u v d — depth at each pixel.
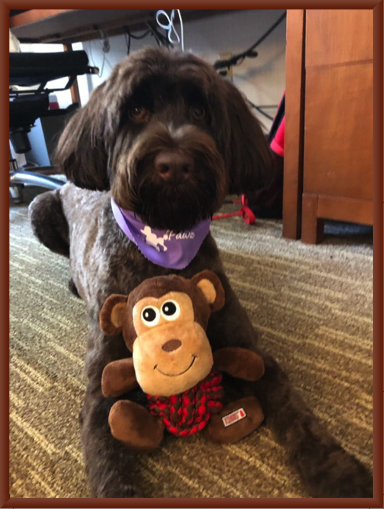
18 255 1.72
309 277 1.32
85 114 0.88
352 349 0.96
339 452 0.63
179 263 0.80
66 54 2.05
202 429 0.75
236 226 1.84
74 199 1.29
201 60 0.83
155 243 0.79
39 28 2.59
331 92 1.37
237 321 0.82
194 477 0.67
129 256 0.80
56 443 0.76
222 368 0.75
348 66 1.31
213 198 0.79
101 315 0.71
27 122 2.31
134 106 0.80
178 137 0.73
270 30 2.21
